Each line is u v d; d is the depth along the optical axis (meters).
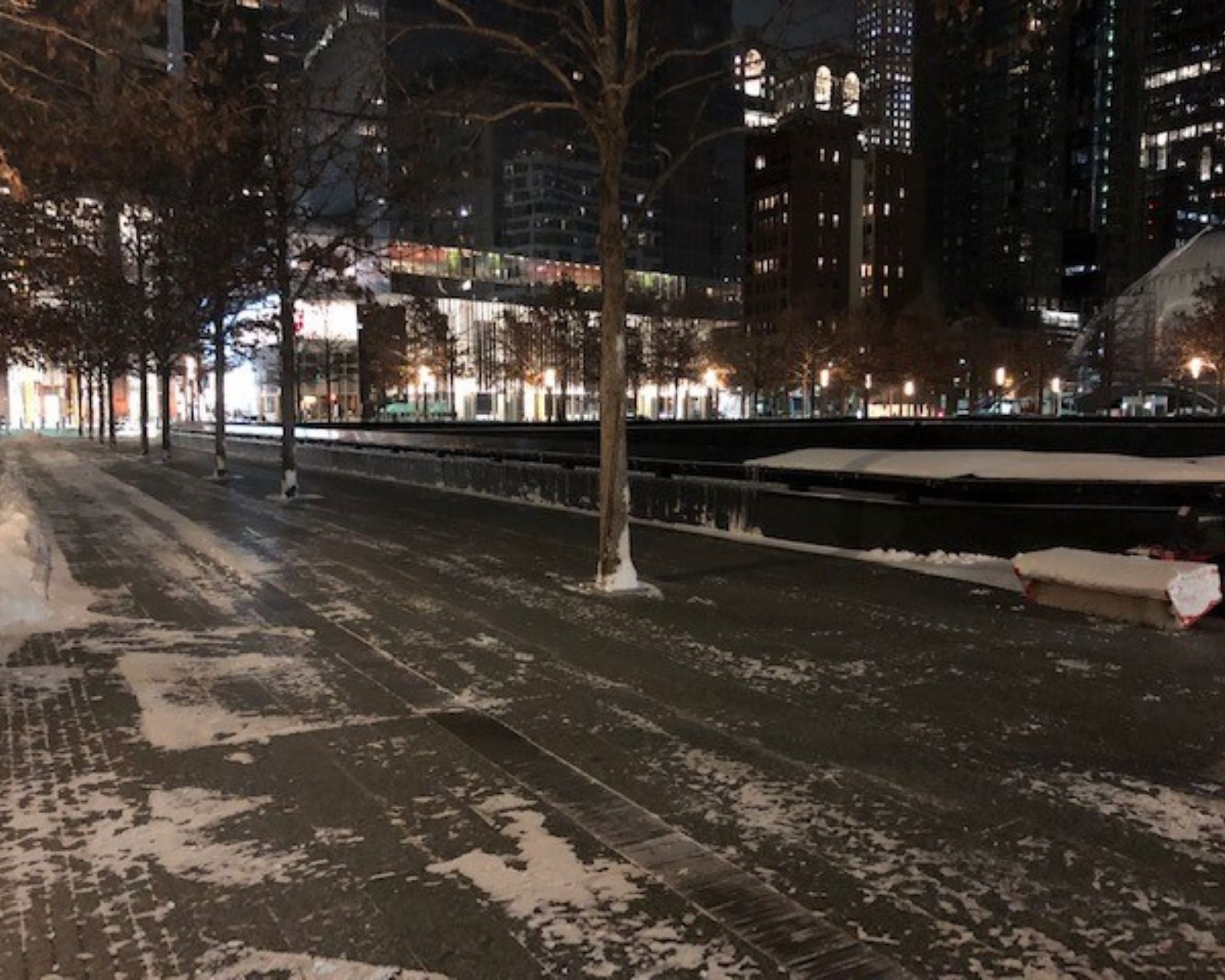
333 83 30.39
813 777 5.29
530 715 6.39
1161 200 123.44
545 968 3.47
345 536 15.13
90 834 4.57
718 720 6.26
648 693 6.86
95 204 28.12
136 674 7.35
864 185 116.81
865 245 118.50
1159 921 3.79
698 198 104.06
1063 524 11.98
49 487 24.64
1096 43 60.22
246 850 4.40
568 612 9.55
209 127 13.83
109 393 50.28
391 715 6.38
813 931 3.72
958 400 115.44
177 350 36.19
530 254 86.38
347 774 5.34
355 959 3.53
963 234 139.00
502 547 13.87
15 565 9.85
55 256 20.62
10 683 7.11
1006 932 3.71
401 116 21.11
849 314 102.81
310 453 33.34
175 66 14.35
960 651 7.94
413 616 9.41
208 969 3.46
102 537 15.15
